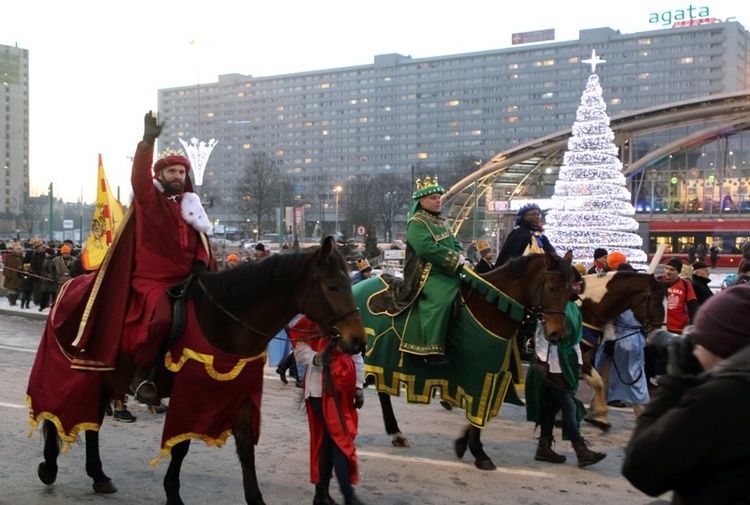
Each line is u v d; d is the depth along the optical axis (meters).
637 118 56.28
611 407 9.13
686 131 57.50
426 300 6.30
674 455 1.96
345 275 4.47
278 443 6.91
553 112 157.00
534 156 61.94
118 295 4.77
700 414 1.93
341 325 4.37
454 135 165.25
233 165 187.75
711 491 1.97
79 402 4.87
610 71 151.50
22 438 6.81
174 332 4.55
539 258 6.07
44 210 112.00
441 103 166.62
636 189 59.19
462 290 6.27
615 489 5.73
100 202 7.29
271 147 184.12
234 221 145.62
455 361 6.27
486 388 6.11
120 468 6.02
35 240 19.45
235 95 188.50
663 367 2.42
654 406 2.17
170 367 4.57
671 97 146.25
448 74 165.88
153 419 7.88
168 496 4.84
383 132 171.88
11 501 5.12
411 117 169.25
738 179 56.38
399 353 6.58
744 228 41.94
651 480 2.03
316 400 4.94
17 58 159.12
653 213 58.66
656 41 147.62
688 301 9.52
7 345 13.05
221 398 4.50
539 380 6.46
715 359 2.10
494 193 67.75
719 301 2.12
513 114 160.62
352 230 88.38
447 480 5.88
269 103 184.38
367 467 6.20
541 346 6.35
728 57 142.00
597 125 25.48
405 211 98.56
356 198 97.31
